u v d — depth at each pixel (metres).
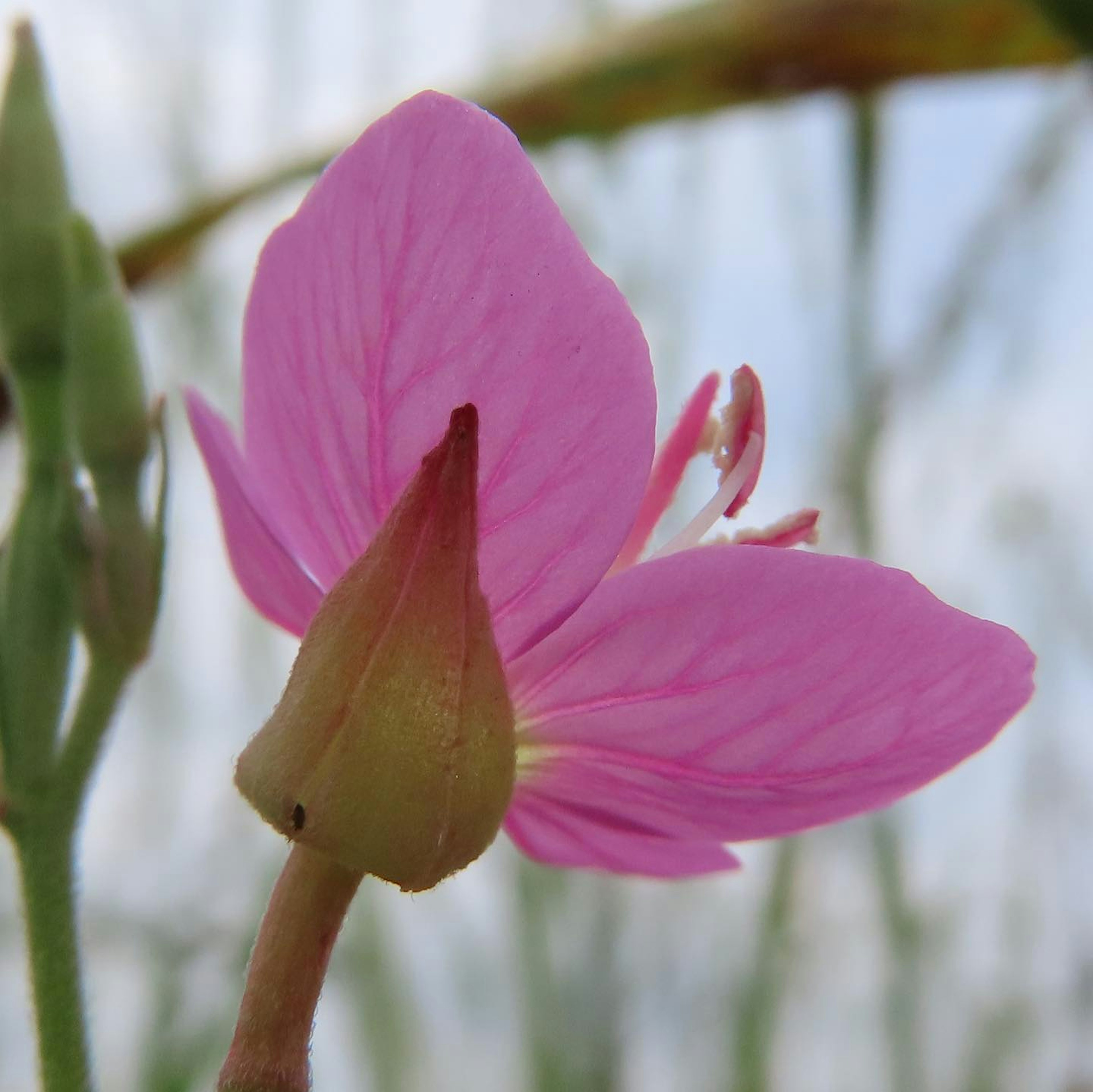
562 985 0.10
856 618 0.05
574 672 0.05
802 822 0.05
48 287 0.05
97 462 0.05
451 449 0.05
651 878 0.06
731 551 0.05
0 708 0.05
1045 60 0.08
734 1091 0.10
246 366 0.05
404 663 0.05
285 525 0.05
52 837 0.05
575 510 0.05
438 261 0.05
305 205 0.05
